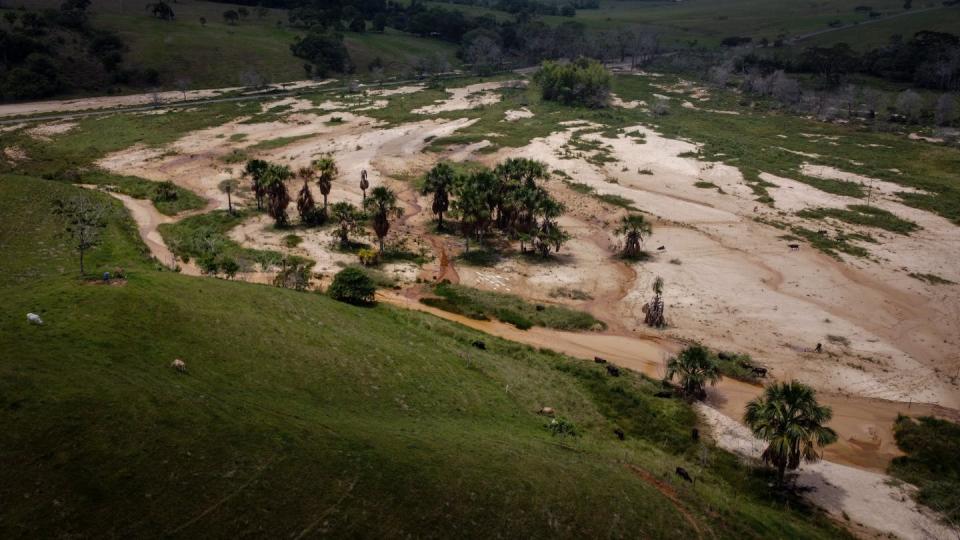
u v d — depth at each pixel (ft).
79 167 389.80
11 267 211.20
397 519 99.71
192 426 107.76
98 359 119.75
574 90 604.08
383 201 267.80
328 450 110.11
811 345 209.67
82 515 89.30
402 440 119.65
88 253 232.12
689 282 257.75
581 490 115.44
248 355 140.26
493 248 293.64
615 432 153.89
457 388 156.56
